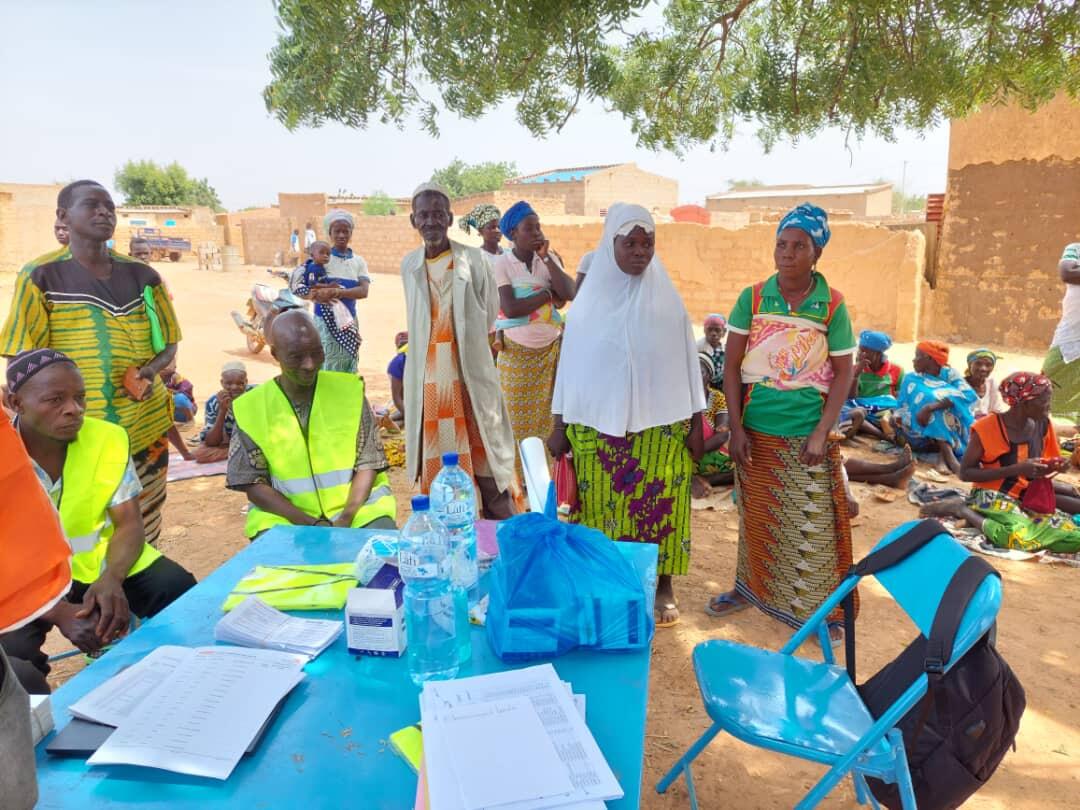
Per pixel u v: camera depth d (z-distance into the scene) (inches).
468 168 2591.0
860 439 286.5
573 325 150.3
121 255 156.1
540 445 120.6
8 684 56.4
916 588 93.9
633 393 144.8
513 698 72.3
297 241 1216.8
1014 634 153.3
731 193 2100.1
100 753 67.5
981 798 110.1
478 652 84.9
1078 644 149.3
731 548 200.5
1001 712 84.3
